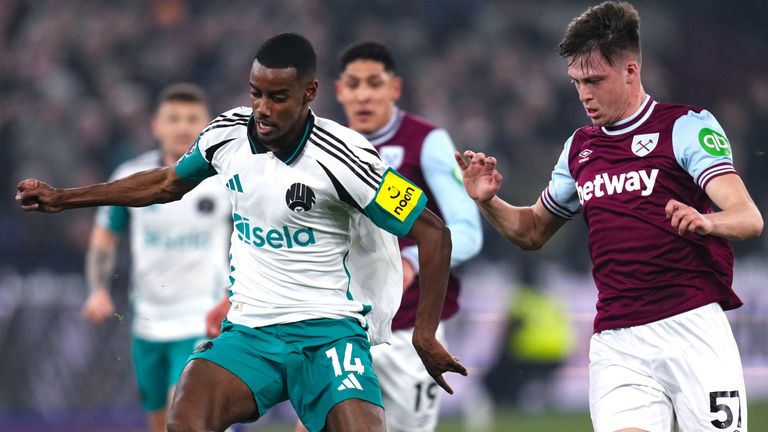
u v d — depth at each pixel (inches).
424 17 2450.8
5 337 1589.6
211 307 1156.5
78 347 1600.6
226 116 663.1
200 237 1157.7
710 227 581.6
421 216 644.7
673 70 2536.9
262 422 1628.9
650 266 652.1
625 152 662.5
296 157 638.5
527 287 1754.4
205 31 2301.9
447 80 2309.3
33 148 2001.7
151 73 2217.0
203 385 640.4
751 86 2524.6
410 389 908.0
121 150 2057.1
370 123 916.6
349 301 671.1
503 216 722.2
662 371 649.0
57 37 2220.7
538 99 2304.4
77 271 1663.4
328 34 2389.3
